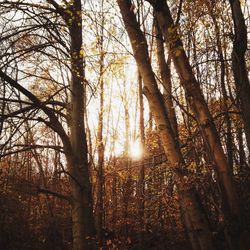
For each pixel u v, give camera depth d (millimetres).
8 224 17906
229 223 4270
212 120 4535
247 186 9047
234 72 5438
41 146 9500
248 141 5277
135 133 16625
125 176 16016
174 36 4816
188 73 4691
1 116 9102
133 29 5023
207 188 7906
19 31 9547
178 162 4668
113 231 14641
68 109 10453
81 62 10281
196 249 4914
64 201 19234
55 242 18109
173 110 7160
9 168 16938
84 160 10188
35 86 11820
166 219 14688
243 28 5297
